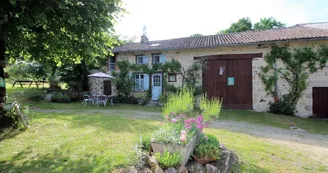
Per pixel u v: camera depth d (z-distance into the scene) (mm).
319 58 9852
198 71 12336
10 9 4203
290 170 3705
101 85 15406
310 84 10055
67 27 5090
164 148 3316
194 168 3256
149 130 5789
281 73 10539
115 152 3873
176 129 3637
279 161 4094
